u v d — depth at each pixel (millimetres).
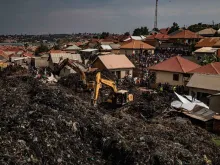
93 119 19422
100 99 30438
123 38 110875
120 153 15523
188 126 22000
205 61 45469
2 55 74000
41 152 14172
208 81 31047
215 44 60594
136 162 14469
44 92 23766
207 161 15859
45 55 65625
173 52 65812
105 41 101375
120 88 37562
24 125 16172
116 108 27172
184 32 78625
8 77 37656
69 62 36531
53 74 46250
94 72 42062
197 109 24906
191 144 17984
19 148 13812
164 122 22578
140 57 59312
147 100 29859
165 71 39062
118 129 19234
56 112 18672
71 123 17578
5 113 17609
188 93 33719
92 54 71312
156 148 15922
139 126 20922
